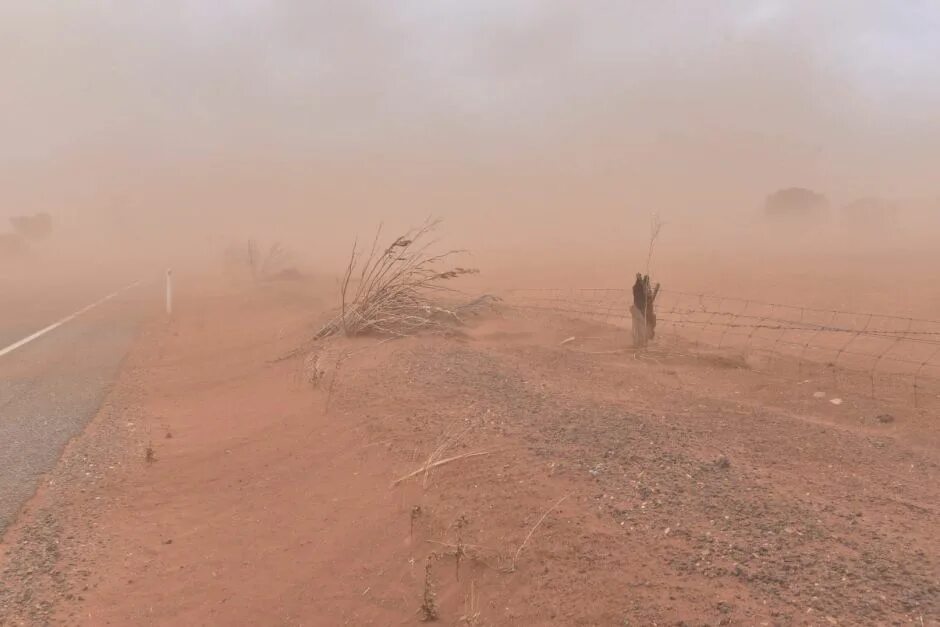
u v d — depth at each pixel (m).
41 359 11.91
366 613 3.60
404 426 6.03
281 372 9.27
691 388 7.66
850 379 8.02
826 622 2.80
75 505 5.33
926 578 3.10
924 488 4.38
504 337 11.34
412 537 4.17
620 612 3.08
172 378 10.13
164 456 6.41
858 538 3.55
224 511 5.15
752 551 3.44
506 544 3.84
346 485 5.14
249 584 4.07
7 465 6.25
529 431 5.62
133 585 4.15
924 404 6.73
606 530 3.79
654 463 4.77
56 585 4.14
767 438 5.48
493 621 3.28
